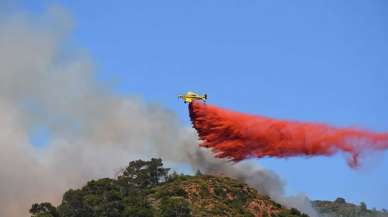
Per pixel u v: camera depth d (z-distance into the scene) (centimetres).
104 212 13825
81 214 14062
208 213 14700
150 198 15700
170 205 14138
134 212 13712
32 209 14400
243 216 15062
